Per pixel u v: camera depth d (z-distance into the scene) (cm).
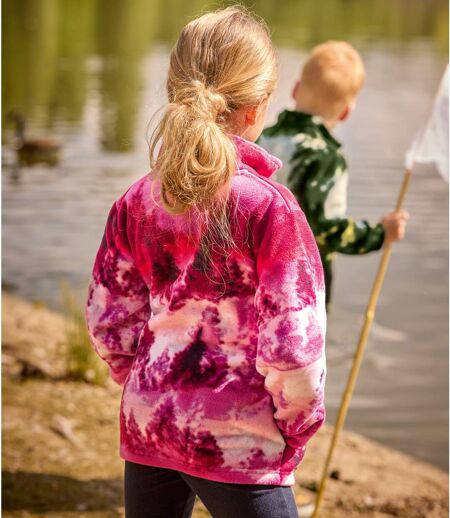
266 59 248
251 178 238
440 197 1302
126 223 253
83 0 4347
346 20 3988
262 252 234
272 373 231
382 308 878
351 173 1426
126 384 250
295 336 229
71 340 632
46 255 997
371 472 514
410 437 597
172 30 3416
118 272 258
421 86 2333
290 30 3475
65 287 877
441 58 2888
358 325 828
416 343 786
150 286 252
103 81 2216
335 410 641
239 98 244
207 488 240
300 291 232
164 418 239
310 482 485
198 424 236
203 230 236
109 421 543
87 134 1627
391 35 3497
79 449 499
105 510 430
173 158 232
